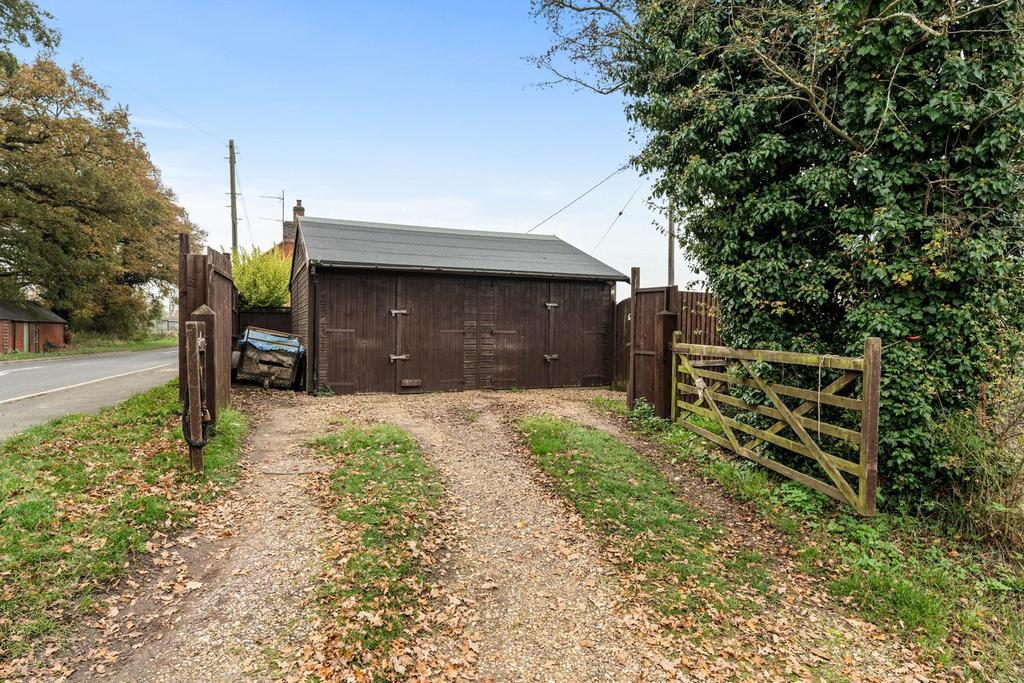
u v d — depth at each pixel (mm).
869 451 4465
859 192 5551
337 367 10156
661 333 7801
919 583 4125
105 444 5270
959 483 5117
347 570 3711
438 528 4566
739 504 5328
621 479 5688
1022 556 4523
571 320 12023
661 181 7215
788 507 5152
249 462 5574
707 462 6273
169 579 3512
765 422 6160
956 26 4977
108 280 29375
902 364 5078
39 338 27125
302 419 7668
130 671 2752
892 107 5090
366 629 3199
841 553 4445
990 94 4840
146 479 4605
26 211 21234
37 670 2688
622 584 4012
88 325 33781
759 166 5891
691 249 7219
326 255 10070
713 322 8516
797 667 3219
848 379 4719
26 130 21359
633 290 8633
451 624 3426
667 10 6848
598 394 10703
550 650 3279
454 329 11062
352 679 2812
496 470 5984
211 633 3074
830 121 5582
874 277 5266
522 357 11625
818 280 5723
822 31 5438
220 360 6809
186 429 4914
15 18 17219
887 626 3664
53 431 5551
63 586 3205
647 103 7320
